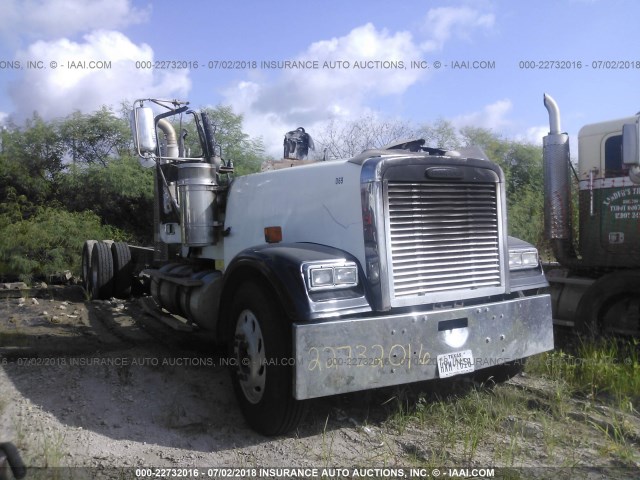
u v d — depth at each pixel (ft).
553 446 14.10
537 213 39.04
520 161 51.55
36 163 50.65
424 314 14.40
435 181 15.08
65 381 17.58
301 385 13.04
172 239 23.12
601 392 17.95
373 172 14.24
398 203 14.55
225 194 19.77
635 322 20.31
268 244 16.31
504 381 18.43
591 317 20.97
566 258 22.79
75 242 39.91
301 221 16.26
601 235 21.67
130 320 26.21
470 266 15.62
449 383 18.13
